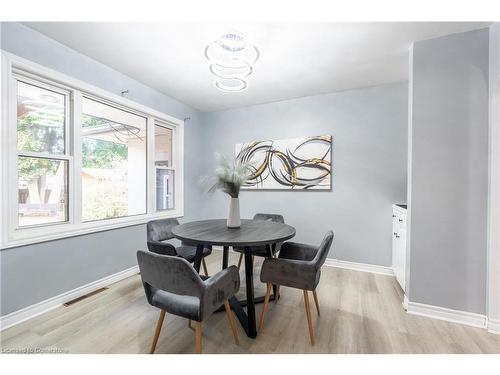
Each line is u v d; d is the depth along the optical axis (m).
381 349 1.56
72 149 2.26
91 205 2.56
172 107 3.43
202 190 4.11
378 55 2.25
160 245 2.01
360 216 3.03
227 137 3.91
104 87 2.47
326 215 3.21
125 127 2.94
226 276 1.42
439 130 1.94
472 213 1.85
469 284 1.85
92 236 2.41
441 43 1.94
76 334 1.69
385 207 2.91
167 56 2.30
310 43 2.05
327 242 1.62
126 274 2.76
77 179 2.29
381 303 2.18
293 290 2.45
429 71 1.97
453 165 1.90
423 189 1.98
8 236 1.78
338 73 2.63
